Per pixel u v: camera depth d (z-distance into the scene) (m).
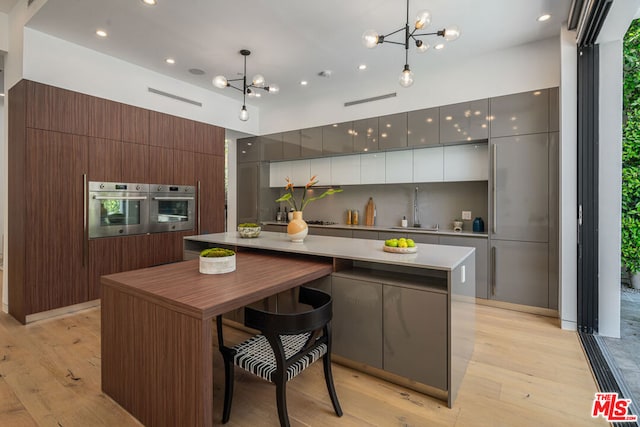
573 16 2.68
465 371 2.19
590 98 2.81
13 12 3.27
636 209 3.79
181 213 4.35
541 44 3.32
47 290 3.14
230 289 1.62
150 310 1.57
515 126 3.44
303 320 1.46
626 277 4.14
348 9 2.79
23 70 3.08
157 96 4.25
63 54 3.36
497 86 3.56
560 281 2.98
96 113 3.49
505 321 3.13
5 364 2.29
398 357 1.99
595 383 2.05
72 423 1.68
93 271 3.47
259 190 5.78
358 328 2.15
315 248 2.50
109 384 1.87
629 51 3.60
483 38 3.27
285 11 2.83
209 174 4.73
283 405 1.48
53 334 2.79
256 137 5.81
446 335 1.82
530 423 1.68
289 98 5.23
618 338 2.73
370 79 4.40
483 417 1.73
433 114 3.96
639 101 3.60
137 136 3.86
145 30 3.16
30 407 1.81
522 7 2.75
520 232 3.41
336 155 4.98
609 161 2.77
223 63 3.93
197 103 4.75
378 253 2.28
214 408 1.82
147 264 3.96
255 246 2.70
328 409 1.80
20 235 3.05
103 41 3.39
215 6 2.76
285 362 1.49
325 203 5.52
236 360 1.63
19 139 3.06
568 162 2.93
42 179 3.09
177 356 1.45
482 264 3.61
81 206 3.37
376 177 4.66
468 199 4.21
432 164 4.18
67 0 2.69
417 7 2.76
